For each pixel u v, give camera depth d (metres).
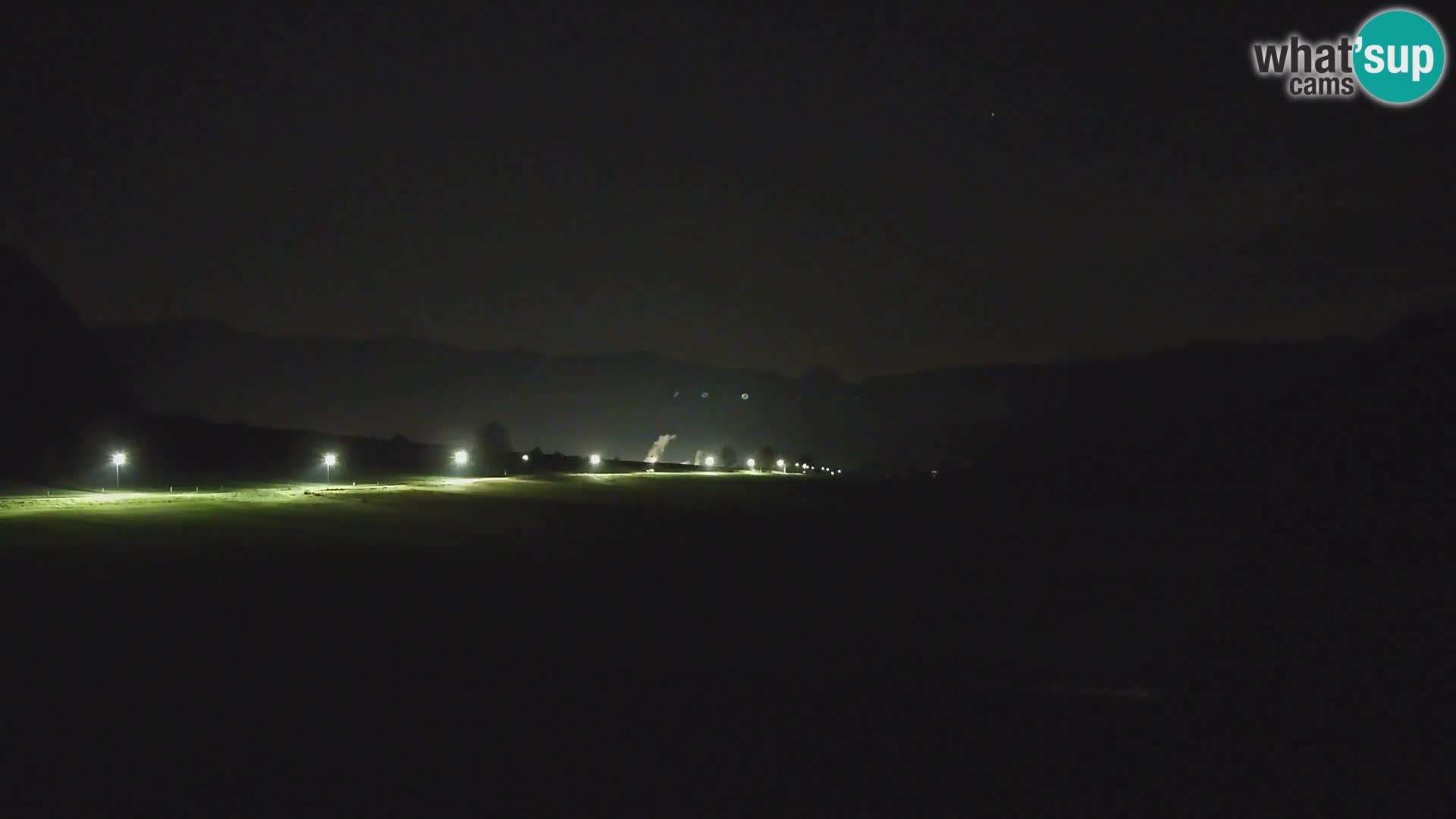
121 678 11.02
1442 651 14.40
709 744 9.73
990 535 31.67
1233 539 26.67
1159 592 20.50
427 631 14.42
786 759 9.40
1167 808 8.45
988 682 12.77
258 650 12.51
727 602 18.89
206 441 56.00
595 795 8.34
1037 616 18.17
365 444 69.19
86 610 14.36
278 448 60.25
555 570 22.23
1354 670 13.46
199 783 8.21
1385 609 17.31
